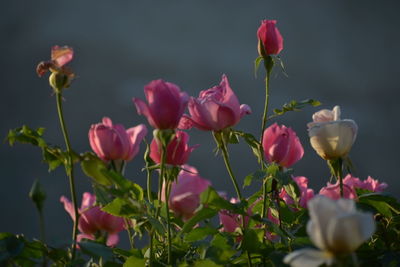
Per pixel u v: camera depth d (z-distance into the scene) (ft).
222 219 9.34
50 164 8.70
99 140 8.91
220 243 8.64
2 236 8.75
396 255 8.71
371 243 9.04
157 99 8.70
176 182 8.99
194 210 9.12
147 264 8.84
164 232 8.77
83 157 8.69
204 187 9.12
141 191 8.75
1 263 8.68
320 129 8.93
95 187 8.76
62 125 8.70
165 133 8.73
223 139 9.06
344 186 9.03
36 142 8.71
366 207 9.02
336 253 7.91
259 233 8.82
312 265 7.91
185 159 9.01
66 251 8.75
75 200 8.68
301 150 9.25
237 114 9.03
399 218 8.99
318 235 7.92
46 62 8.67
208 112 9.01
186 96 8.73
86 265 8.77
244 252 8.79
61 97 8.70
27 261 8.78
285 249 8.74
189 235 8.79
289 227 9.16
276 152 9.20
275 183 9.12
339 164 8.96
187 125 9.05
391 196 8.92
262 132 9.27
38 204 8.68
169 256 8.74
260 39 9.41
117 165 8.93
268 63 9.38
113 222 9.37
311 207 7.94
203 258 8.59
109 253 8.60
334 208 7.94
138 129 9.03
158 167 9.00
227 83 9.05
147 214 8.77
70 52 8.70
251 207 9.30
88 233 9.39
